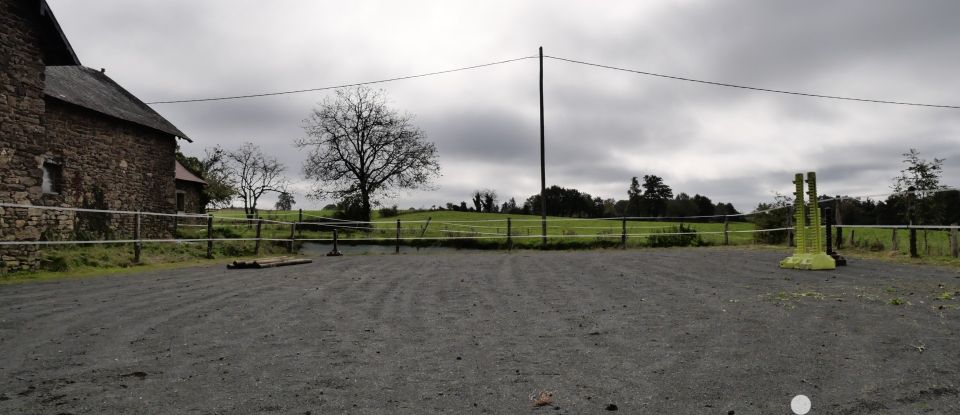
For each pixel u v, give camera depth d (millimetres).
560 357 4559
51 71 21297
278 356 4711
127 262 13523
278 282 9992
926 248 12289
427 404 3539
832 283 8195
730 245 19125
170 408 3490
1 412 3404
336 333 5590
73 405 3539
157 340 5312
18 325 6031
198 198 33906
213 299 7887
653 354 4555
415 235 30656
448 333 5539
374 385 3928
